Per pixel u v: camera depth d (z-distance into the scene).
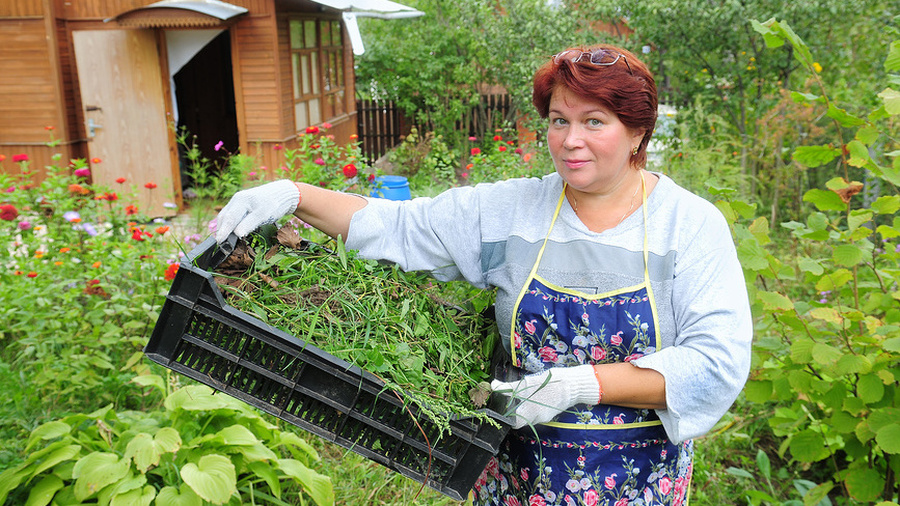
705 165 6.34
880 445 2.56
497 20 12.18
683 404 1.71
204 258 1.94
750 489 3.33
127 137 8.64
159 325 1.73
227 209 1.91
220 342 1.74
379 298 1.96
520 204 1.96
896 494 2.95
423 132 13.86
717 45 8.74
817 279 2.85
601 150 1.71
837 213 6.44
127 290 3.93
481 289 2.17
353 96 12.66
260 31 8.55
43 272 3.86
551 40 10.59
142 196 8.72
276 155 8.85
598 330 1.80
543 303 1.85
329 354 1.71
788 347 2.90
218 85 11.62
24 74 8.26
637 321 1.77
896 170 2.66
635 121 1.71
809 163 2.93
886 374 2.59
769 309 2.71
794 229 2.83
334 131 11.16
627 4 9.11
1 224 4.52
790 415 3.20
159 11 8.18
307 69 10.04
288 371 1.75
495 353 2.08
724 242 1.80
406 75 13.80
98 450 2.81
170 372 3.55
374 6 9.47
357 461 3.22
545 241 1.88
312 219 2.04
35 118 8.34
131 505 2.40
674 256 1.77
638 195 1.86
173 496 2.47
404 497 3.05
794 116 7.21
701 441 3.60
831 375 2.79
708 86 8.73
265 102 8.73
